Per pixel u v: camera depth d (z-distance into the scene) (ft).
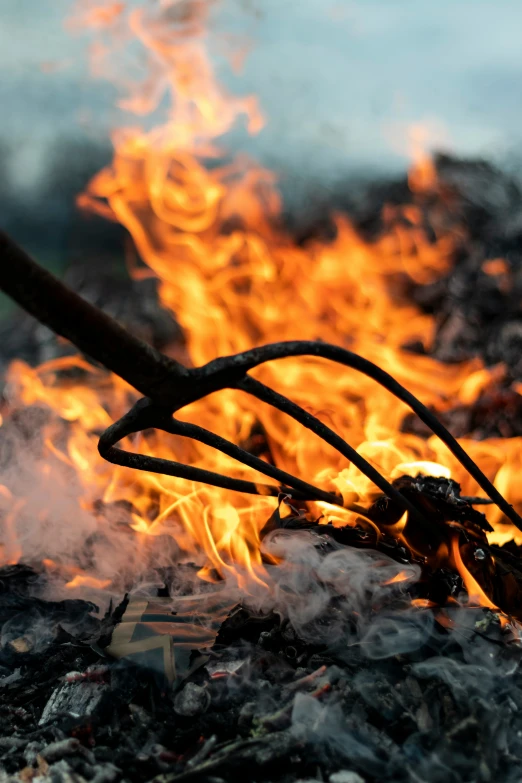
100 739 5.77
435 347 14.99
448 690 5.79
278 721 5.66
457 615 6.45
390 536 6.93
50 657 6.61
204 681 6.12
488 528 6.89
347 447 5.79
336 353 5.38
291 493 6.45
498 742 5.50
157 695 6.00
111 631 6.72
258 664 6.23
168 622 6.85
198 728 5.70
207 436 5.67
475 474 6.17
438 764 5.36
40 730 5.83
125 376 4.88
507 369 13.87
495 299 15.67
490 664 6.05
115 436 5.53
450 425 12.58
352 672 6.06
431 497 6.78
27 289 4.32
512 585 6.76
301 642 6.39
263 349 5.19
